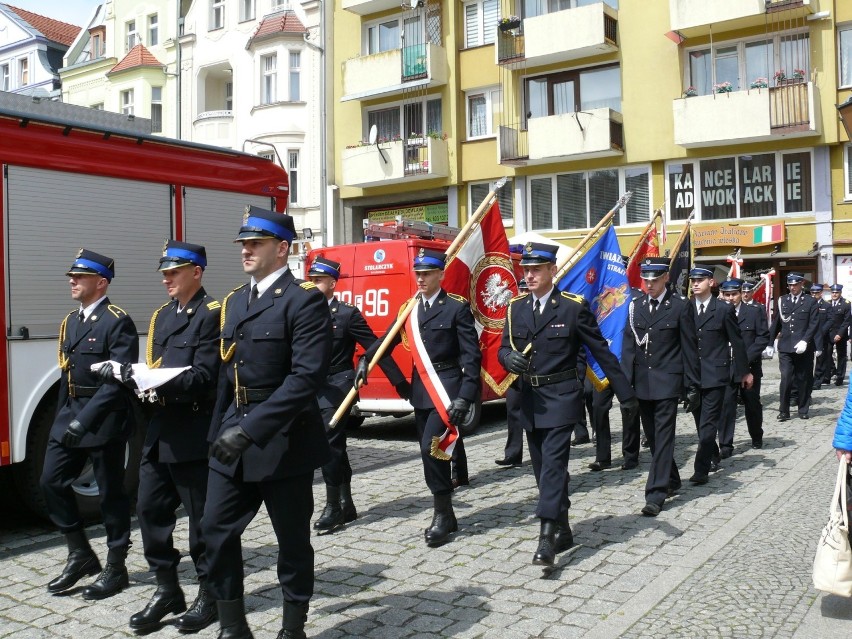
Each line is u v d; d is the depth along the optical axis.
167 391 4.46
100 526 6.89
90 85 34.06
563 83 24.27
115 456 5.09
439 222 26.47
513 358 5.53
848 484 4.45
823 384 17.39
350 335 6.89
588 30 22.80
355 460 9.46
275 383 3.95
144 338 7.30
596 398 8.69
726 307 8.41
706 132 21.34
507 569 5.40
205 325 4.64
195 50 30.45
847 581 4.35
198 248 4.83
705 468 7.89
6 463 6.30
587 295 8.55
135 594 5.07
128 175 7.23
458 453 7.91
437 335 6.27
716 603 4.65
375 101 26.97
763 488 7.59
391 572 5.39
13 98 6.94
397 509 7.08
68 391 5.25
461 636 4.31
